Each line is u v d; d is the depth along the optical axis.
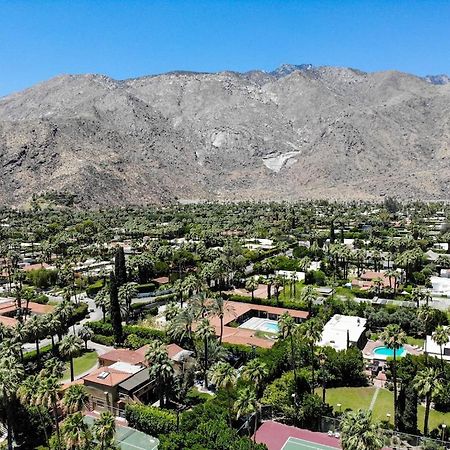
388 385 80.06
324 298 123.06
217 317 110.62
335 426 67.12
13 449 63.53
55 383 59.16
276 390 72.12
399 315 105.75
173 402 74.81
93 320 117.62
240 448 55.97
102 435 55.22
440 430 66.12
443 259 155.38
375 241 195.38
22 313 121.12
